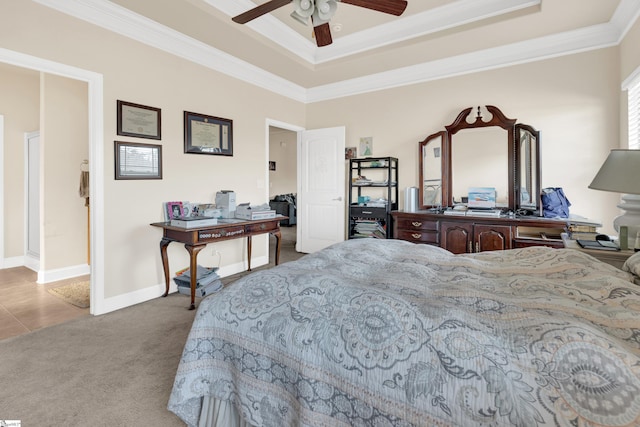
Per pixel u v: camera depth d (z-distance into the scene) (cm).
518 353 80
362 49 365
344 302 110
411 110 403
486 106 352
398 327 95
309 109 490
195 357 126
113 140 271
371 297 109
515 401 73
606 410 67
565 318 90
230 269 389
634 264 136
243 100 392
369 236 417
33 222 410
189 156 334
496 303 106
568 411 69
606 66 298
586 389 70
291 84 455
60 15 237
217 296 133
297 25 337
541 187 325
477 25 296
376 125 431
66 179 376
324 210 471
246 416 112
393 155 420
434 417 80
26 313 272
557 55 317
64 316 266
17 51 217
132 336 230
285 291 122
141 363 195
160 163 306
